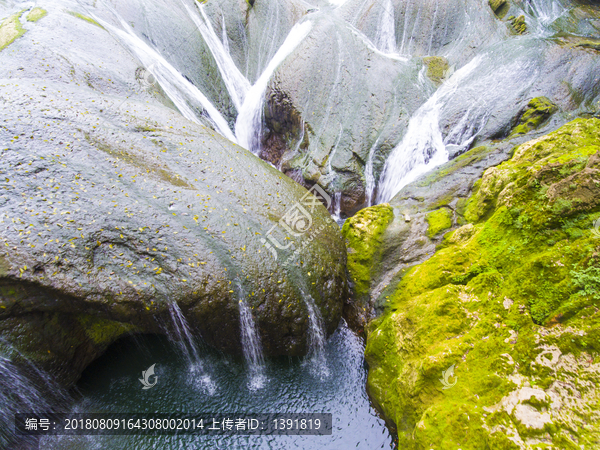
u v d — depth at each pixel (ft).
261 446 11.71
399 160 22.13
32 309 10.76
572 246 9.20
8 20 19.58
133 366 13.71
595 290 8.43
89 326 12.32
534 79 21.67
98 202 12.60
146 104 18.44
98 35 21.08
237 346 13.48
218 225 13.61
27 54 17.56
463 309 10.93
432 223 15.75
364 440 11.73
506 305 9.96
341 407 12.77
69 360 12.08
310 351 14.24
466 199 15.98
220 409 12.65
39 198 11.92
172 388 13.17
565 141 12.51
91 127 15.11
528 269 9.89
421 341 11.25
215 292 12.33
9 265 10.25
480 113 21.43
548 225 10.14
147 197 13.51
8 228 10.85
